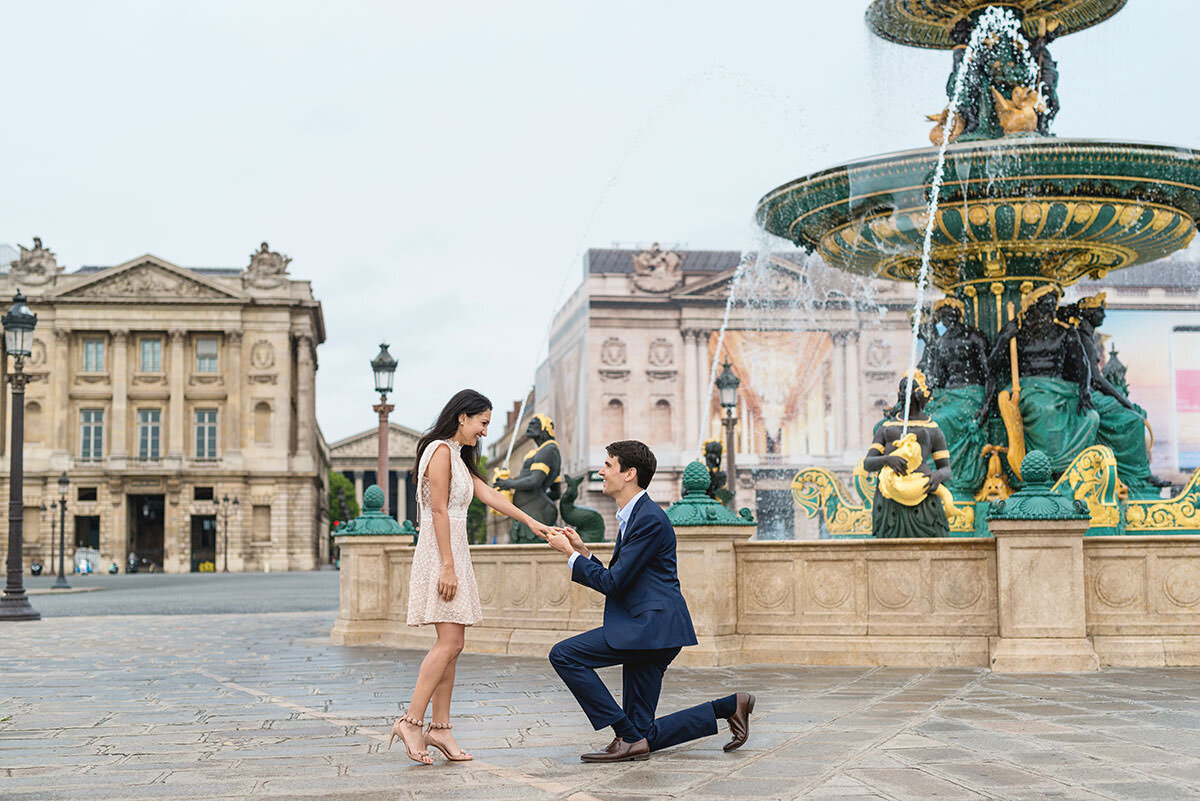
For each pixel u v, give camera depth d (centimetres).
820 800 439
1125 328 6731
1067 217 1152
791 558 933
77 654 1229
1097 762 505
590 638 531
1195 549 865
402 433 14200
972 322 1272
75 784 493
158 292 8581
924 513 992
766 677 834
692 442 7806
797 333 7031
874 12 1362
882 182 1164
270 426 8644
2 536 8312
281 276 8756
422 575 543
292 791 471
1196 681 775
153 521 9231
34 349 8506
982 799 437
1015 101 1261
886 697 717
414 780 491
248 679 918
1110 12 1287
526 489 1172
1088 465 1120
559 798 451
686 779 484
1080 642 841
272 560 8550
